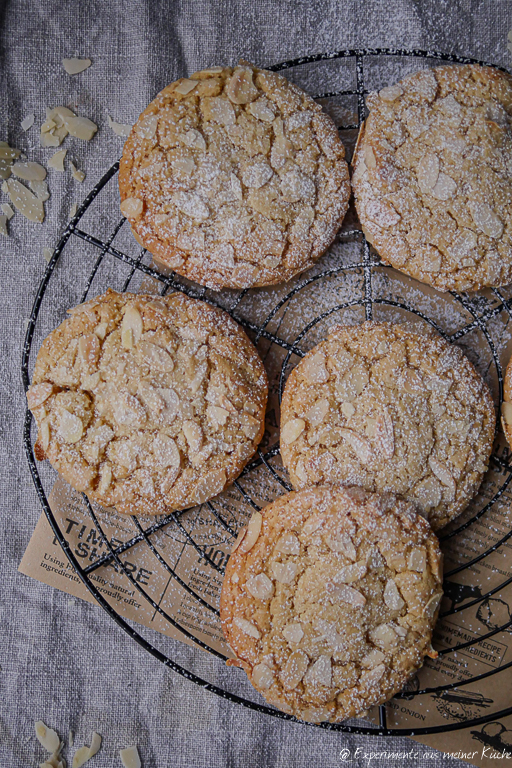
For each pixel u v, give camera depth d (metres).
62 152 0.51
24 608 0.51
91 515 0.49
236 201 0.47
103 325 0.47
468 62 0.50
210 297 0.50
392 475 0.46
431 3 0.51
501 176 0.47
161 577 0.49
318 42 0.51
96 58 0.51
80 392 0.47
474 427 0.46
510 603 0.48
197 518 0.49
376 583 0.44
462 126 0.47
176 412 0.46
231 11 0.51
